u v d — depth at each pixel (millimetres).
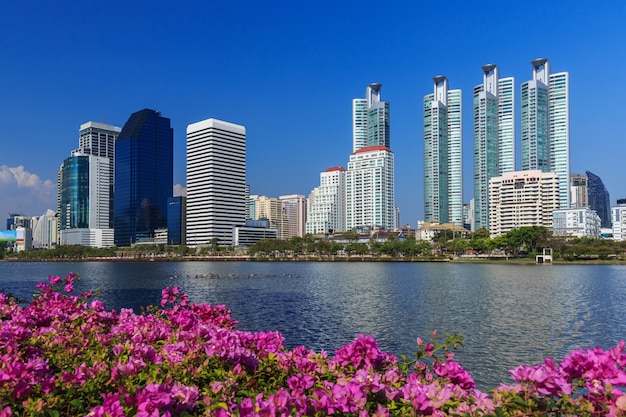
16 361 7945
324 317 58812
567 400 6785
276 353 10258
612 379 6930
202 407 7219
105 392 7988
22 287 107938
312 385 8188
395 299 77250
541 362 36688
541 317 57969
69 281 18250
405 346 42406
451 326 51938
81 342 11336
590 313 61188
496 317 58062
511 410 7168
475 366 35594
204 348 9586
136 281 121188
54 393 7621
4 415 6613
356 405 6750
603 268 172125
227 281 120312
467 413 6914
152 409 6133
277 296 83188
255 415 5918
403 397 7441
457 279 120875
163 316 15422
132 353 9695
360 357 9164
